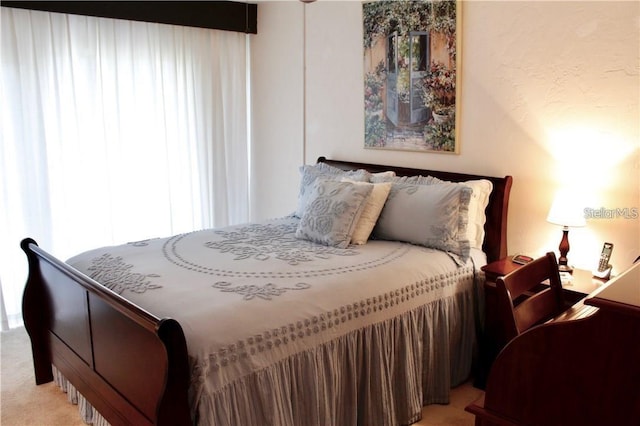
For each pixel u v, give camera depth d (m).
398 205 3.07
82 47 3.87
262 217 5.00
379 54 3.70
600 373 1.18
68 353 2.60
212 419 1.82
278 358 2.04
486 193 3.09
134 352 1.97
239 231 3.31
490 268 2.85
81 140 3.94
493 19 3.09
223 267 2.55
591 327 1.18
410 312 2.58
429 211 2.94
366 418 2.43
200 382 1.81
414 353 2.61
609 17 2.64
